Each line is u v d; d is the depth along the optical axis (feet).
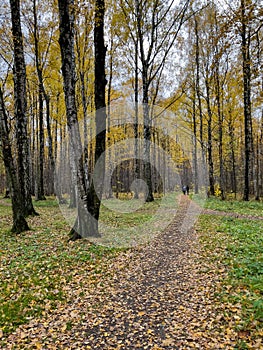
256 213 44.24
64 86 31.17
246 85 42.83
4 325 14.33
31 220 43.91
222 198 71.31
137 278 20.35
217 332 12.91
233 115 72.38
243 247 24.53
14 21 39.78
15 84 45.55
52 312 15.74
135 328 14.06
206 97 74.02
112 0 54.08
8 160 35.14
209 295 16.55
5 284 19.03
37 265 22.76
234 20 22.00
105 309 16.01
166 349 12.30
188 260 23.75
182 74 75.56
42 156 75.61
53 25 58.44
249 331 12.51
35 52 61.52
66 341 13.23
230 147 90.43
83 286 19.02
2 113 33.88
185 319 14.47
